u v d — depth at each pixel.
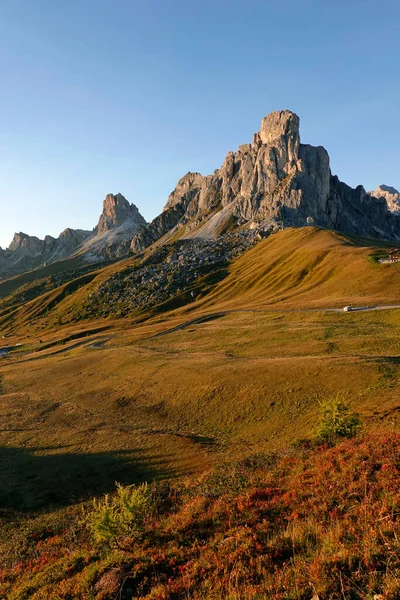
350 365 50.69
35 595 15.88
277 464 25.69
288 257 182.38
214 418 51.16
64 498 36.66
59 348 139.75
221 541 15.29
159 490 27.83
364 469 17.91
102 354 103.38
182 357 82.81
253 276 184.25
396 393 39.31
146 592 13.52
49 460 47.59
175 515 20.30
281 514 16.41
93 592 14.31
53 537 25.73
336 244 172.88
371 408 36.00
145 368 79.06
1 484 42.44
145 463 41.22
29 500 37.38
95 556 17.88
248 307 137.25
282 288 151.50
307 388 49.22
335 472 18.94
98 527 18.14
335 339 73.38
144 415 58.62
